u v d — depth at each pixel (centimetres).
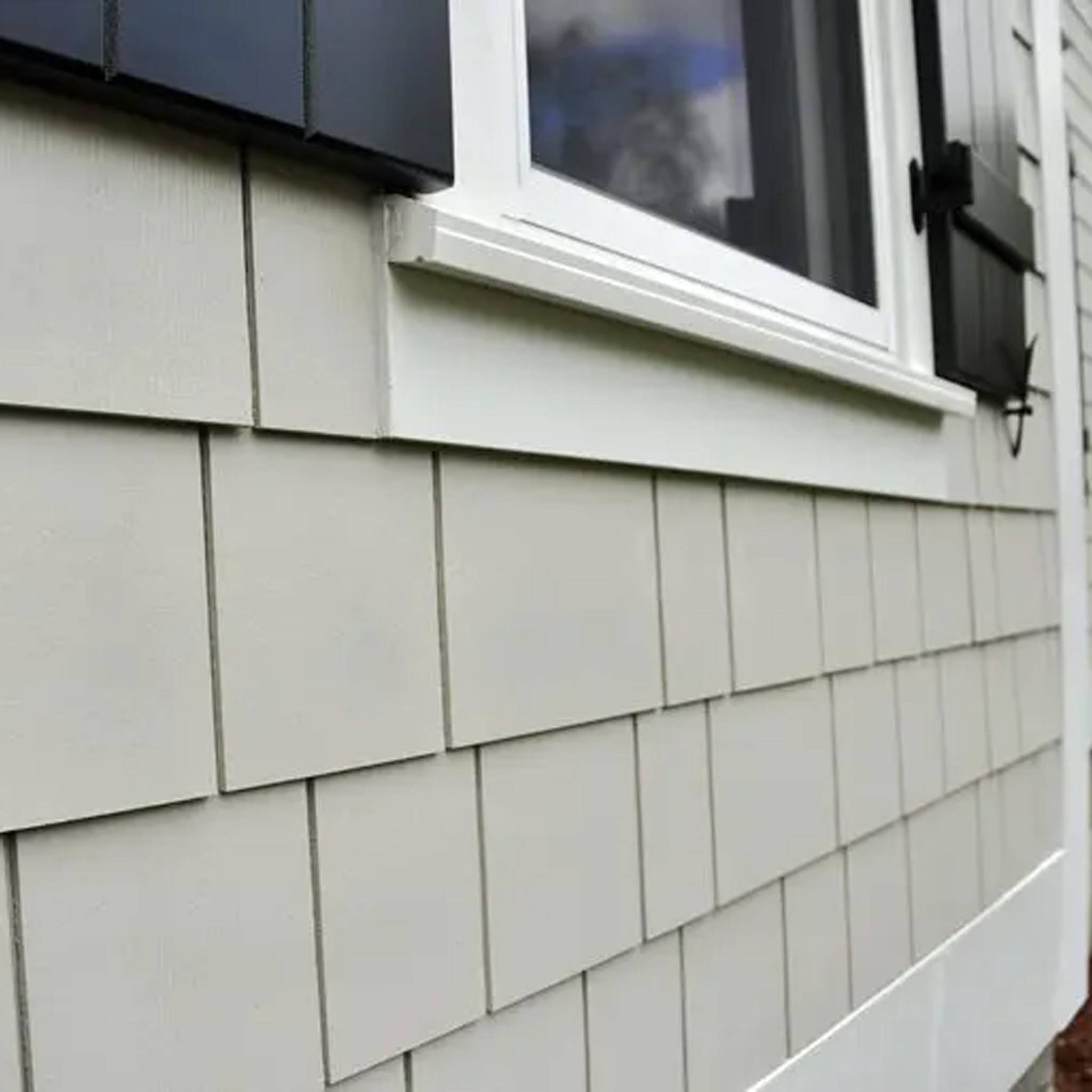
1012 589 289
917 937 230
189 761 100
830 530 203
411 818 120
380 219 116
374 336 115
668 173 173
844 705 206
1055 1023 304
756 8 196
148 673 97
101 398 93
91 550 93
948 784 248
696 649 165
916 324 231
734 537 175
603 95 160
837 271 215
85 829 93
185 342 99
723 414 168
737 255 180
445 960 123
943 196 234
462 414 124
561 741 140
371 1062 115
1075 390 339
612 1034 147
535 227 139
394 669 118
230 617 103
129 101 93
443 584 124
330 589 112
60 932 91
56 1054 90
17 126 88
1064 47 425
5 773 88
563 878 140
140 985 96
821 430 196
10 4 83
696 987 163
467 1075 126
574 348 140
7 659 88
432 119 116
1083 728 338
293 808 108
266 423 106
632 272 148
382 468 117
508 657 132
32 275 89
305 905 109
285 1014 107
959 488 259
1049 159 323
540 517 137
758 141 195
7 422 88
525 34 144
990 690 273
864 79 221
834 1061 196
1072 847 323
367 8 109
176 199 99
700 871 164
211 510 102
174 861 99
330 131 105
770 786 182
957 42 244
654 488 157
